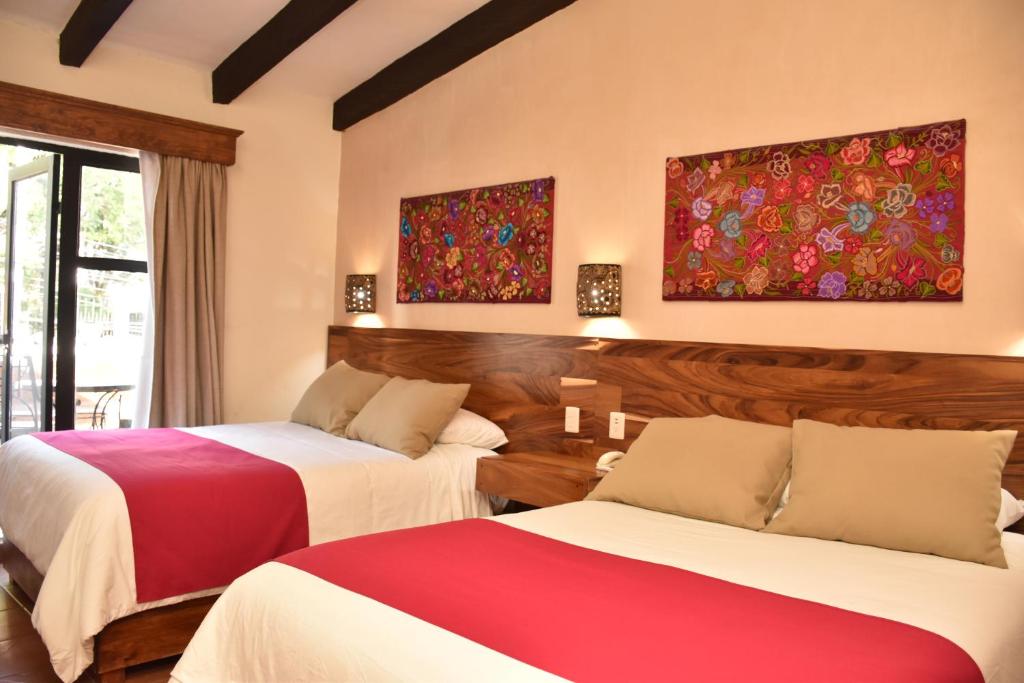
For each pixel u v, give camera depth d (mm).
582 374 3922
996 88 2787
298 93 5316
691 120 3594
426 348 4758
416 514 3678
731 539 2574
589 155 3982
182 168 4777
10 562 3619
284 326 5301
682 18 3650
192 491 3047
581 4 4059
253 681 1979
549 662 1591
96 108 4461
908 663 1627
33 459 3439
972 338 2812
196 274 4844
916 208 2938
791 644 1694
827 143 3158
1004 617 1969
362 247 5305
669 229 3629
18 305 5000
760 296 3330
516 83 4352
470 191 4547
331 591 1974
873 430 2725
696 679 1528
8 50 4246
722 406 3414
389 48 4777
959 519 2389
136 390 4758
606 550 2410
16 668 2869
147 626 2896
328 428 4391
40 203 4785
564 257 4070
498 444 4238
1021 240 2721
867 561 2342
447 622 1783
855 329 3082
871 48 3078
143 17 4355
